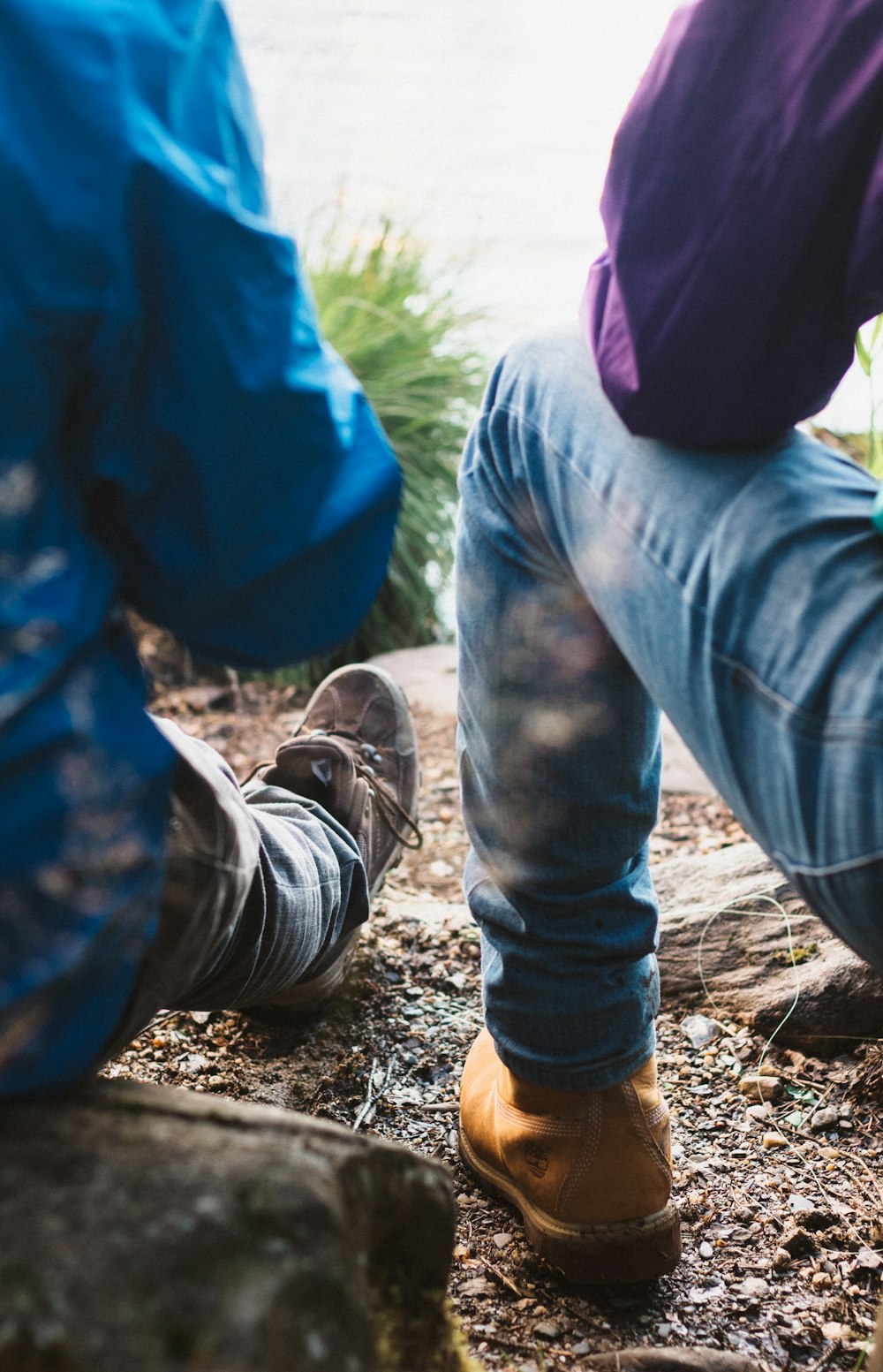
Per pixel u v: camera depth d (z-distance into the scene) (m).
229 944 1.12
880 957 0.85
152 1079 1.50
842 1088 1.55
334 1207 0.72
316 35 6.92
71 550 0.76
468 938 1.91
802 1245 1.28
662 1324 1.17
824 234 0.84
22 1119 0.77
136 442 0.76
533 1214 1.23
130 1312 0.64
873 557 0.84
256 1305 0.65
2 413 0.70
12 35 0.70
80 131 0.70
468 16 8.20
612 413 0.98
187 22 0.77
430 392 3.77
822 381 0.90
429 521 3.62
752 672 0.85
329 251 3.95
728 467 0.91
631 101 0.89
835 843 0.81
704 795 2.54
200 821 0.94
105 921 0.78
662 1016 1.73
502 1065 1.28
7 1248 0.66
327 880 1.32
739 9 0.83
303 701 3.17
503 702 1.12
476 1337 1.14
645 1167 1.20
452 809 2.55
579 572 1.01
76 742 0.75
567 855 1.14
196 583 0.81
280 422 0.78
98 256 0.70
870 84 0.79
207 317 0.74
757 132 0.82
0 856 0.72
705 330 0.85
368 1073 1.57
